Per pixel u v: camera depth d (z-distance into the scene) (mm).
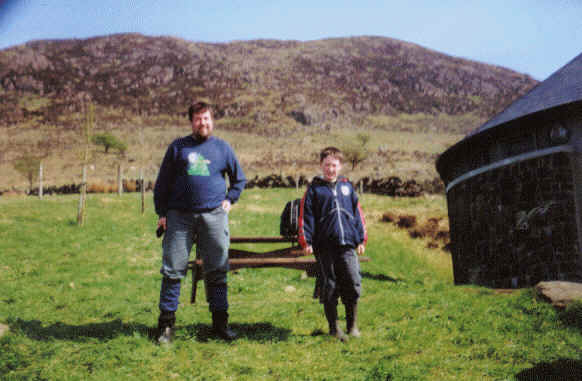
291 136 120750
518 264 10539
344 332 4531
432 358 3662
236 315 5449
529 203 10375
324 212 4273
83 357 3676
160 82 188500
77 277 8641
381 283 9031
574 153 9500
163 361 3676
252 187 40625
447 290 7203
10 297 6594
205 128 4148
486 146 11797
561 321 4617
